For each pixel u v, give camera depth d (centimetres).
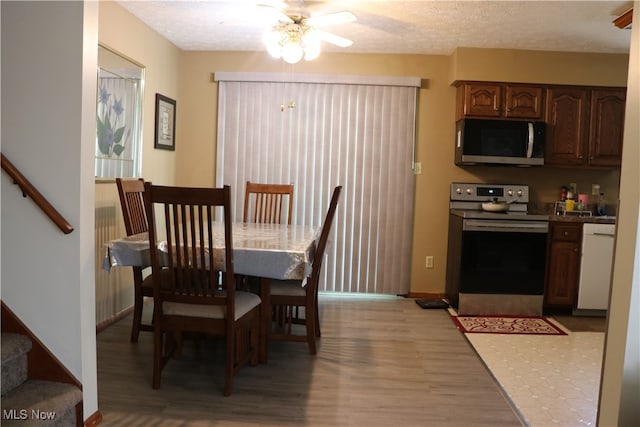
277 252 282
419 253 526
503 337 401
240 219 525
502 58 480
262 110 518
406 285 523
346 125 515
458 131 501
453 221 499
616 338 225
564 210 495
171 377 303
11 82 231
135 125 427
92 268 245
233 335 279
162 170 493
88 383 241
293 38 339
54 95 230
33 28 229
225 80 517
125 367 314
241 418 256
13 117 232
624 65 479
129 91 414
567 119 486
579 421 262
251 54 521
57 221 225
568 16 380
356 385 301
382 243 521
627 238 220
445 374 322
